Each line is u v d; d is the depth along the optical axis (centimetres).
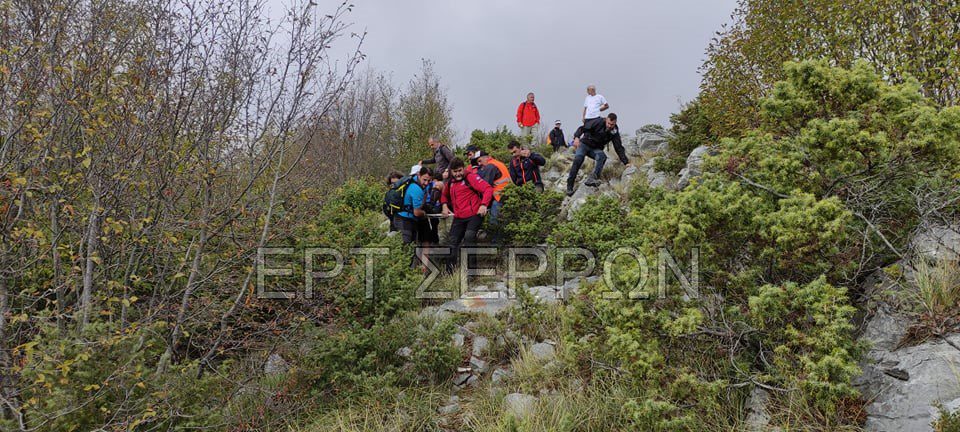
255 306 477
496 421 395
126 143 420
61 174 403
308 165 532
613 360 393
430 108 2062
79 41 427
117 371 336
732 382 349
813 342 303
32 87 399
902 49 587
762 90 807
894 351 326
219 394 422
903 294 348
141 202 457
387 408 431
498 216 827
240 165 496
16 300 418
